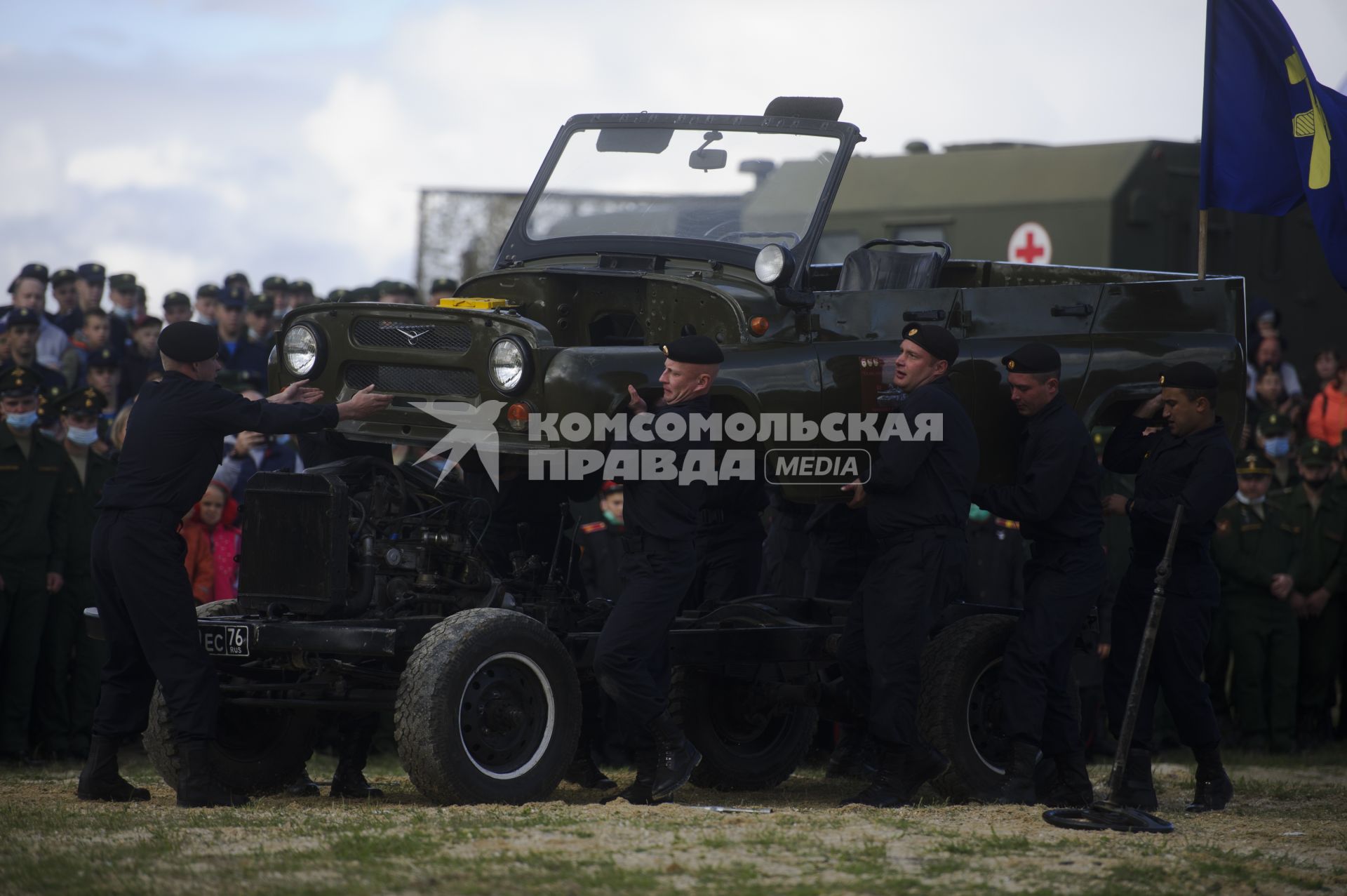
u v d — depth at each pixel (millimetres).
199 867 14867
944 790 20688
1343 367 38781
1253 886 15086
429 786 18172
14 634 26000
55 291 34094
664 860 15117
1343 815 21203
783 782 23906
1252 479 31703
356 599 19500
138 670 19750
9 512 26062
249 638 18844
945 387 19844
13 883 14352
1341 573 32281
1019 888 14414
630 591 18859
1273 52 24938
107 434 28984
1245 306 23312
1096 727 28344
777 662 21266
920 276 22969
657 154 22797
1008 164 43656
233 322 33938
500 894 13672
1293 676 31531
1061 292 22203
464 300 20312
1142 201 42188
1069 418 19891
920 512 19297
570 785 23062
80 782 19844
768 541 25656
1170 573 19484
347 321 20344
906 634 19250
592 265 22219
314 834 16453
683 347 18719
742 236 21625
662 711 19000
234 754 20859
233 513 27344
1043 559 20172
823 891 13984
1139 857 16078
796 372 20234
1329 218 24453
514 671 18969
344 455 21672
